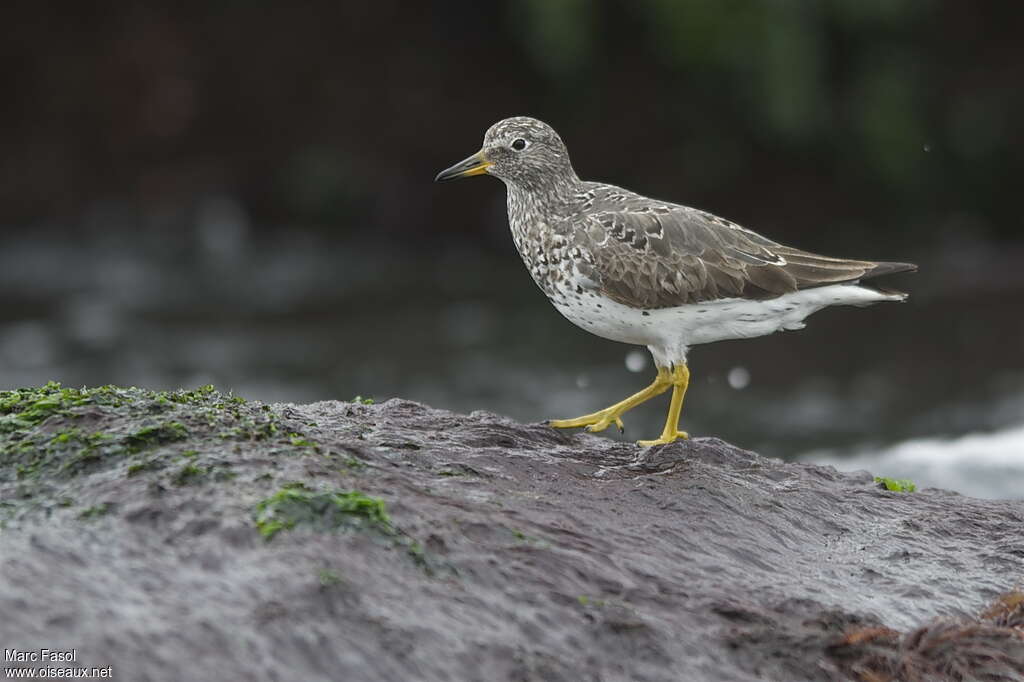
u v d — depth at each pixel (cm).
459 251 2197
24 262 2050
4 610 484
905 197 2161
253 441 625
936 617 633
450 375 1639
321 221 2214
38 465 588
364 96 2245
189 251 2125
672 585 598
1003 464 1204
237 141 2223
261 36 2236
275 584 515
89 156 2181
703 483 721
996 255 2095
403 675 499
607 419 849
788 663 572
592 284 862
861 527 723
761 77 2006
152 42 2203
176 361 1673
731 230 855
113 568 516
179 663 477
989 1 2200
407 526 572
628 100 2181
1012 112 2144
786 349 1747
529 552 584
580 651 539
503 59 2261
